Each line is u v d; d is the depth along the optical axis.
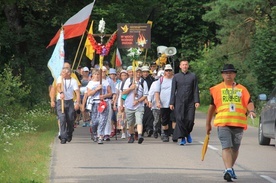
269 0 40.44
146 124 25.03
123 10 44.16
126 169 15.64
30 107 37.59
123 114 23.28
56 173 14.93
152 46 61.78
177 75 21.56
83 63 46.75
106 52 23.05
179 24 62.78
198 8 62.62
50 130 26.06
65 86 21.72
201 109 48.22
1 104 27.72
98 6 42.47
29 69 40.03
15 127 24.89
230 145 13.98
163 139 22.66
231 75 14.17
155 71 29.56
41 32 40.44
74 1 41.06
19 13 38.88
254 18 41.78
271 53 35.56
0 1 30.16
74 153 18.83
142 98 21.95
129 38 32.03
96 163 16.66
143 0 46.09
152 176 14.58
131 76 22.78
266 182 13.88
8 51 39.38
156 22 62.81
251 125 31.34
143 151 19.47
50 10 40.06
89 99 23.33
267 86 36.38
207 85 48.59
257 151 19.81
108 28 42.94
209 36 63.28
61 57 23.25
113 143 22.02
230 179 13.88
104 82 22.09
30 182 12.98
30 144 20.16
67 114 21.75
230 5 40.94
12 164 15.65
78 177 14.35
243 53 43.03
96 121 21.97
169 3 62.94
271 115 20.72
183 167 16.05
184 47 63.50
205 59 50.06
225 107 14.05
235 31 42.91
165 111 22.53
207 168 15.92
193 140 23.22
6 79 29.86
